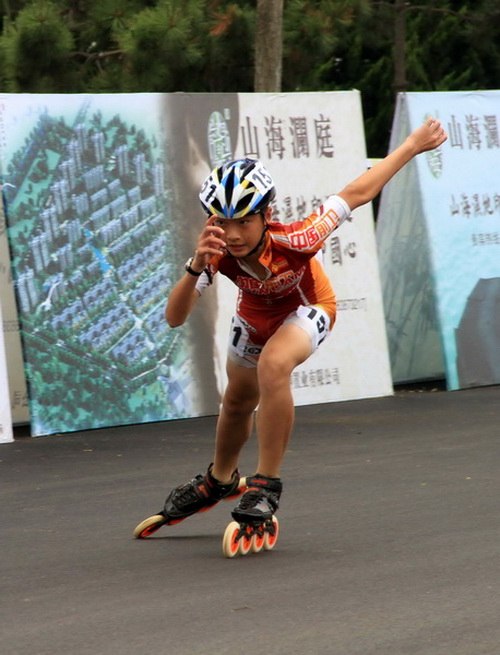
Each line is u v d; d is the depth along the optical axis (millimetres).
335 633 7332
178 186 18375
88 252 17453
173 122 18359
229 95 18906
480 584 8406
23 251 16844
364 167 20203
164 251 18234
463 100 21453
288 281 9484
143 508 11805
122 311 17766
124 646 7199
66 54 26766
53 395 17109
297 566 9102
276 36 24812
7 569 9398
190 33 26672
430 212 20859
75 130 17406
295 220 19391
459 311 21047
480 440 15453
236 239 9102
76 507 11977
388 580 8594
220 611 7887
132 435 16906
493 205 21641
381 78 44312
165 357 18203
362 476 13141
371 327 20203
